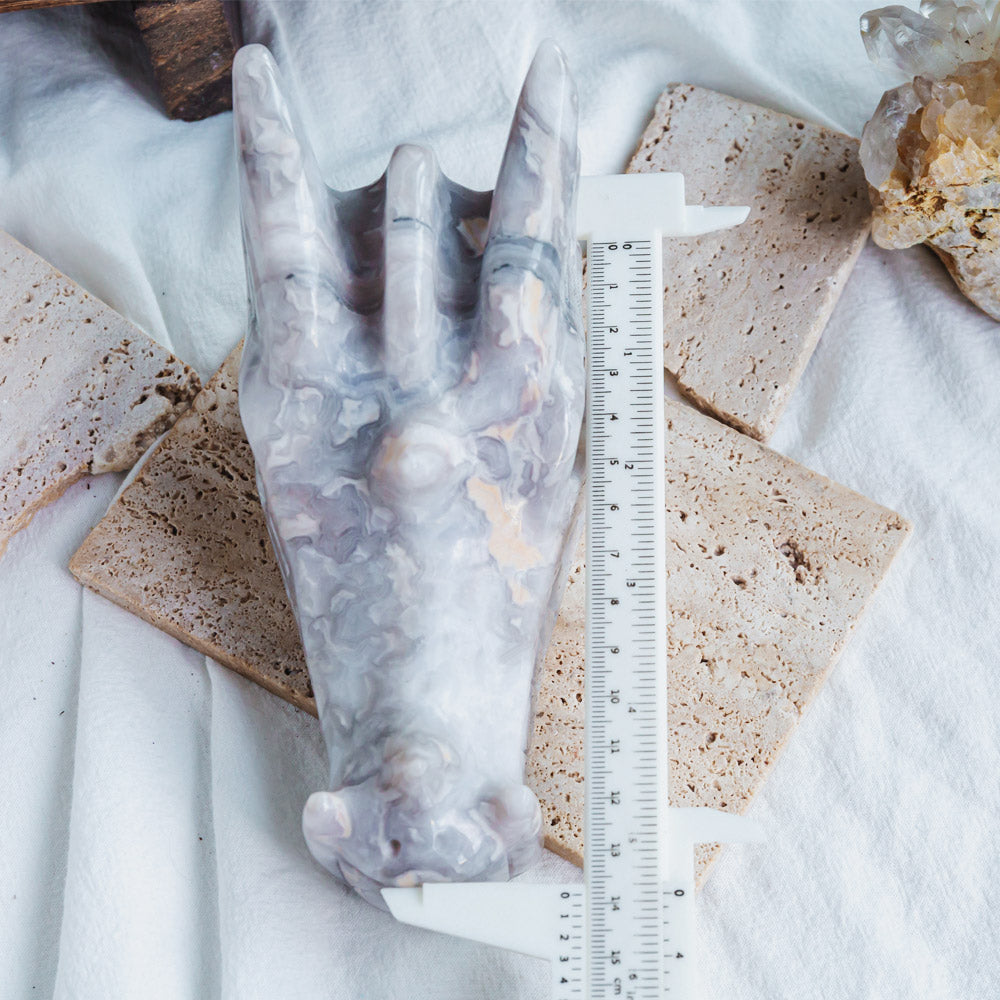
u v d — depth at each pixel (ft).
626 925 1.66
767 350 1.99
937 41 1.94
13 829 1.84
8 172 2.06
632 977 1.66
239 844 1.80
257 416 1.67
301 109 2.10
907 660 1.91
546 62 1.65
